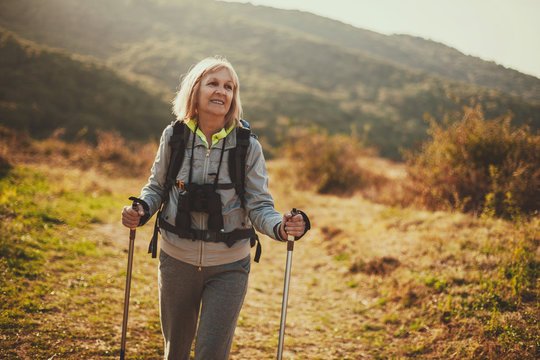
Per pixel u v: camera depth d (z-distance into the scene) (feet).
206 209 7.95
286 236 7.95
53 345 11.41
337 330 15.01
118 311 14.06
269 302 17.31
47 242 18.78
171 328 8.50
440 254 18.51
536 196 22.81
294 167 45.78
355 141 47.52
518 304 14.19
